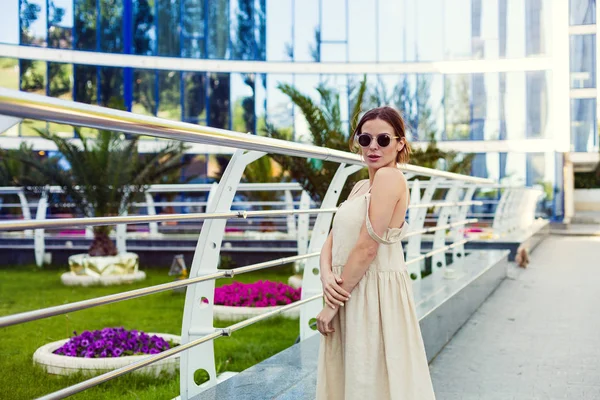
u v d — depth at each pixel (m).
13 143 24.47
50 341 6.69
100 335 5.54
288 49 28.38
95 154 13.67
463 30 27.97
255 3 28.39
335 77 28.25
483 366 4.86
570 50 29.17
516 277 10.45
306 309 4.29
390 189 2.33
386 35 28.17
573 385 4.36
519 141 27.66
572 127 29.38
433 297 5.68
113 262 12.07
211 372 3.03
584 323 6.55
